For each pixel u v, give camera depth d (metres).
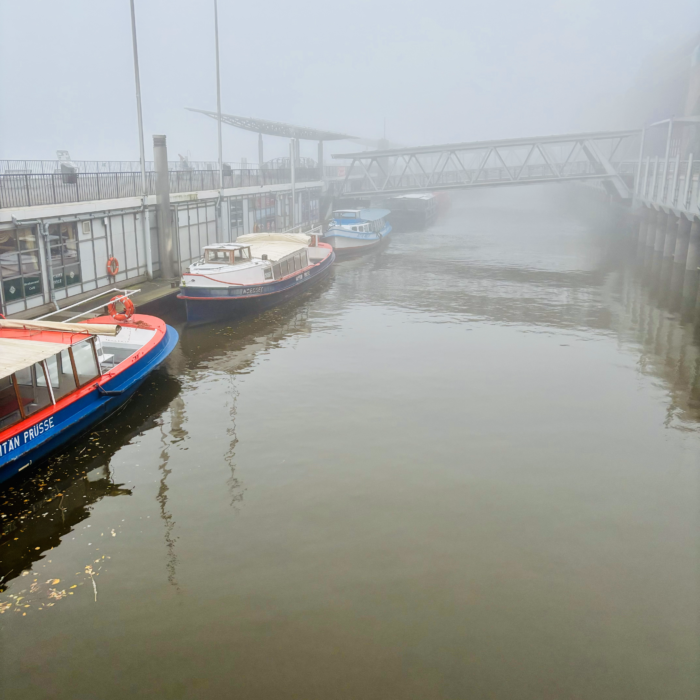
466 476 14.19
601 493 13.57
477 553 11.46
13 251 21.25
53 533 12.11
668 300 31.91
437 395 18.91
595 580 10.80
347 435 16.16
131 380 17.34
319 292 33.84
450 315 28.88
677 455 15.30
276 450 15.34
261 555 11.38
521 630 9.63
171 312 27.25
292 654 9.12
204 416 17.33
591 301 31.77
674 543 11.87
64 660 9.07
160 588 10.54
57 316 22.64
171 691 8.53
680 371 21.28
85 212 24.48
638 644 9.41
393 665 8.95
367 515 12.63
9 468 13.30
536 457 15.11
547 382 20.11
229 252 27.77
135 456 15.06
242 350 23.27
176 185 33.28
